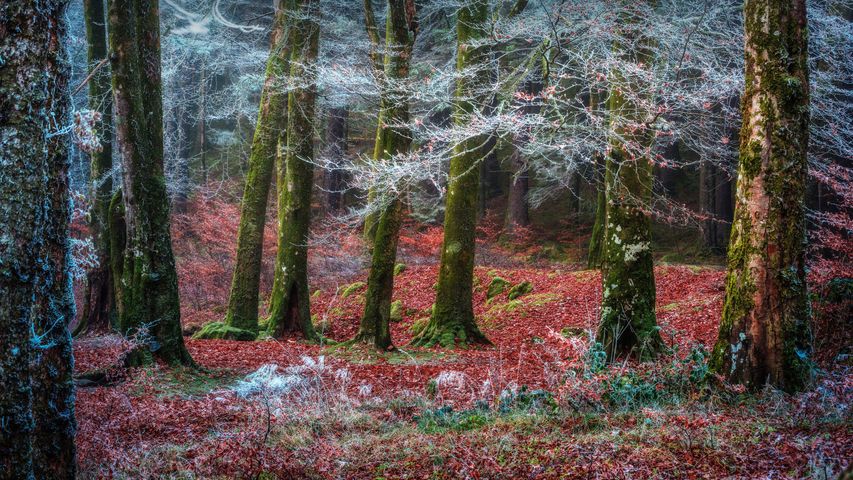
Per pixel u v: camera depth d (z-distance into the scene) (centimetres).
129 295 1040
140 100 1020
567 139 929
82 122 738
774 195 616
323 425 648
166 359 1032
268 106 1620
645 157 970
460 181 1449
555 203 3100
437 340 1427
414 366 1150
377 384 970
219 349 1333
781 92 615
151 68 1046
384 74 1170
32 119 365
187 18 2400
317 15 1576
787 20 618
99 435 570
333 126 2833
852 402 506
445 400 751
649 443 486
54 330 392
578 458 470
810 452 422
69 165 402
